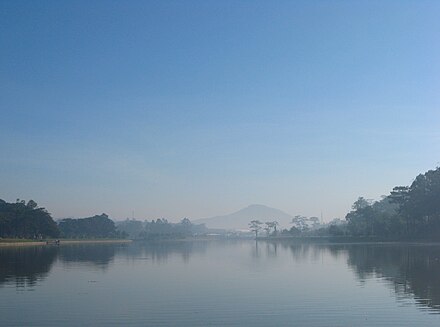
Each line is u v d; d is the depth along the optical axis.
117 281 37.75
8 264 56.47
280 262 59.22
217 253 89.19
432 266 47.34
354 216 185.12
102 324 21.98
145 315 23.80
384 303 26.11
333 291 30.94
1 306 26.38
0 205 175.50
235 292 31.11
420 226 129.62
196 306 26.03
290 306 25.75
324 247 111.06
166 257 74.25
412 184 129.62
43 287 34.09
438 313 23.34
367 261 56.72
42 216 165.88
